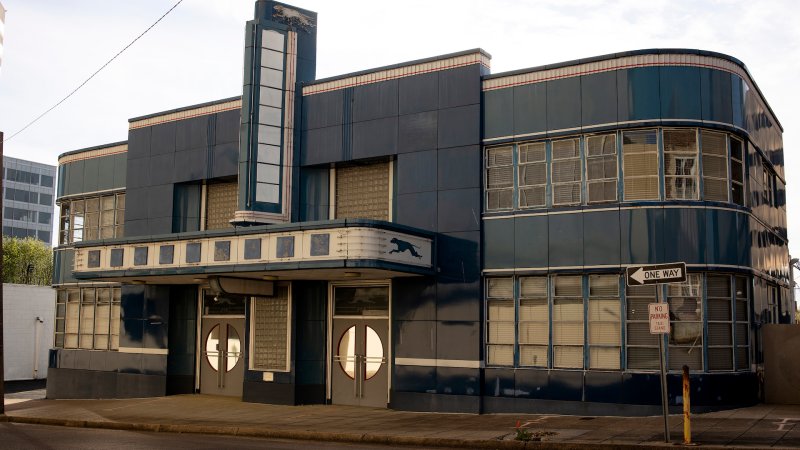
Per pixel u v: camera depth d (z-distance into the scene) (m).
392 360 19.47
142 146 24.73
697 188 17.02
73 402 23.61
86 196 26.91
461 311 18.52
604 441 13.24
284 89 21.12
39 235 116.31
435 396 18.58
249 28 21.00
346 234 17.19
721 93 17.36
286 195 20.77
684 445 12.38
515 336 18.02
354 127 20.42
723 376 16.61
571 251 17.58
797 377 17.78
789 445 12.25
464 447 14.00
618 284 17.12
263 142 20.62
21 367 37.22
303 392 20.38
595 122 17.53
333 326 20.59
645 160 17.16
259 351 21.03
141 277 21.11
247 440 15.39
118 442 15.05
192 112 23.61
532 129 18.22
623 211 17.16
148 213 24.20
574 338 17.44
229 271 18.78
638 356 16.81
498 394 18.02
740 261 17.16
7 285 36.84
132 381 24.11
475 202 18.61
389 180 20.23
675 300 16.80
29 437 16.17
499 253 18.34
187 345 23.59
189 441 15.16
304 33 22.09
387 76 20.12
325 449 13.80
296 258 17.77
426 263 18.58
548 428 15.15
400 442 14.60
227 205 23.16
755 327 17.84
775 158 22.27
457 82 19.16
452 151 19.03
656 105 17.09
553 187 18.00
